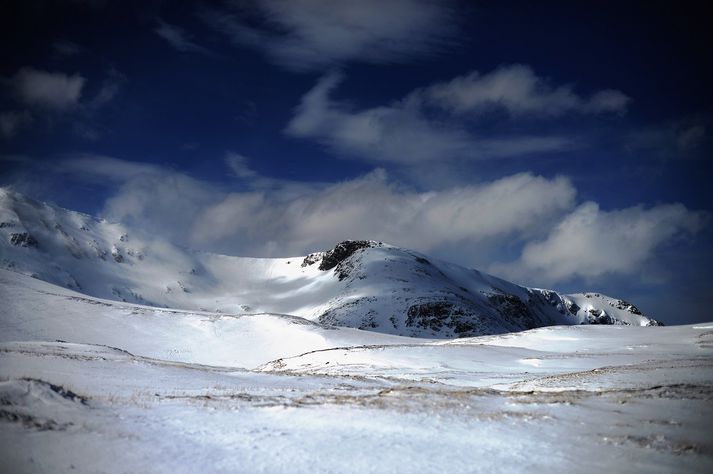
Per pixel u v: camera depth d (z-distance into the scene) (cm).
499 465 1063
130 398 1706
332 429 1296
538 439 1240
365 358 4272
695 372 2362
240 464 1047
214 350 6656
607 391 1902
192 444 1169
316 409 1496
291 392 1972
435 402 1628
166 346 6600
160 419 1381
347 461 1071
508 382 2778
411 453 1124
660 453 1145
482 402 1672
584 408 1566
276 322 7556
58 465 1010
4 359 2452
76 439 1153
